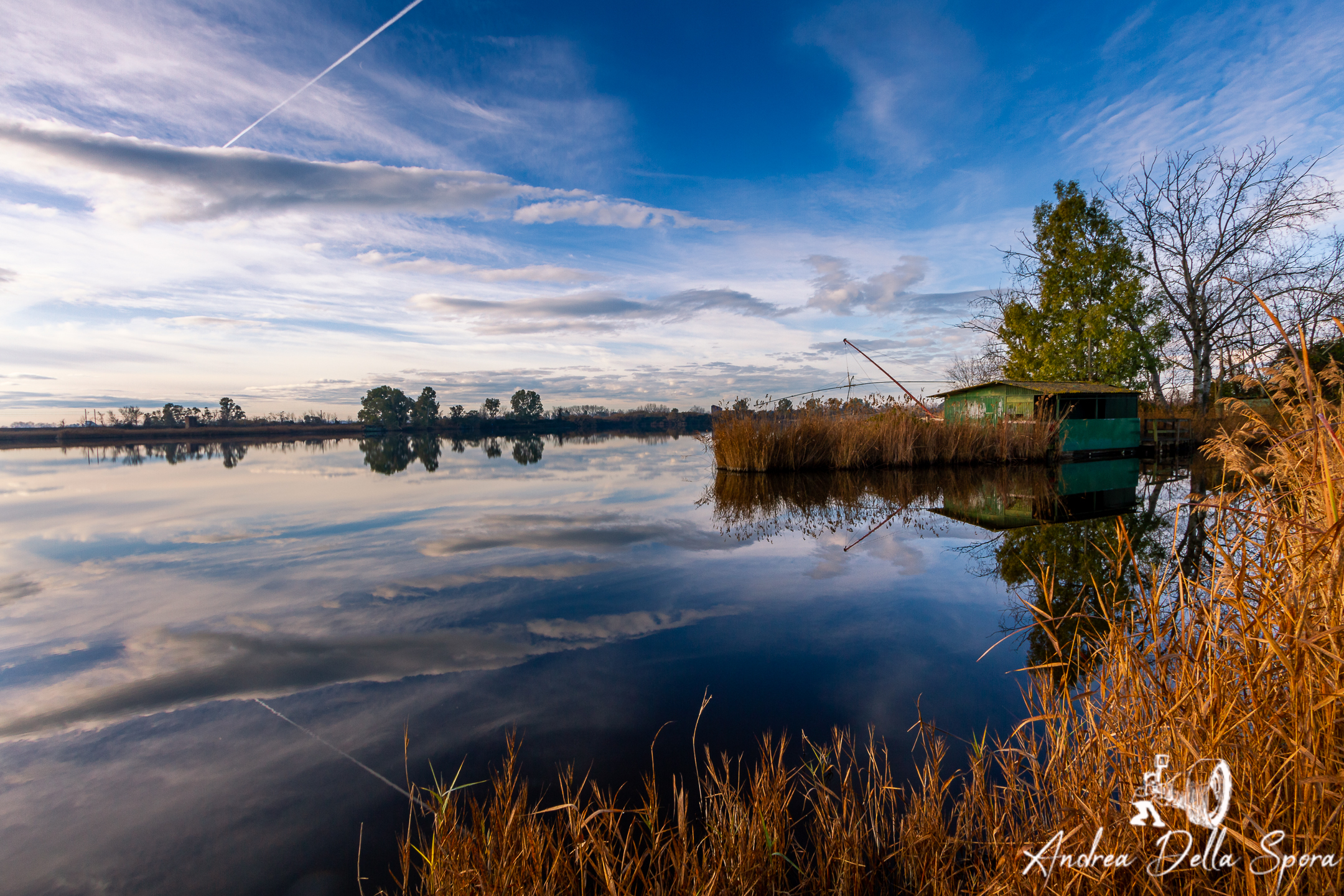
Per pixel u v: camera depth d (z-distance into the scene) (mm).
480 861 1872
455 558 6816
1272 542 1869
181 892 1970
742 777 2551
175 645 4203
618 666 3789
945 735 2869
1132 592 4738
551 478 15664
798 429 14656
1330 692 1550
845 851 2014
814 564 6309
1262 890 1536
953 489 11508
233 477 17359
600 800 2252
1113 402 18844
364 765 2715
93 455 31438
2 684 3594
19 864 2115
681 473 16438
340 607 5043
